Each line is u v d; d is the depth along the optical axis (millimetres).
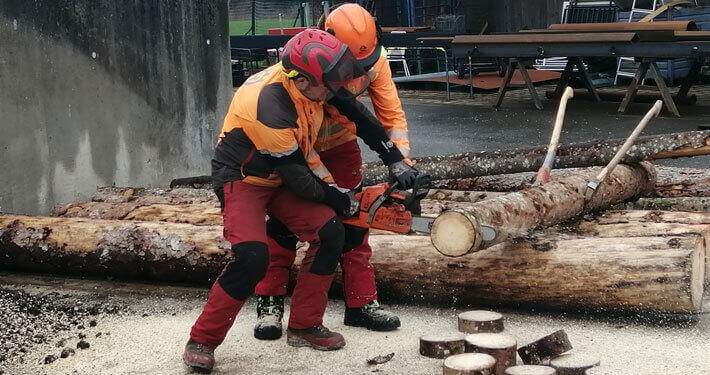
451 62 24844
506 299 6109
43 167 8852
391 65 25391
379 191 5320
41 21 8773
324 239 5352
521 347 5062
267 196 5301
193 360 5203
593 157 7746
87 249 7383
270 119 4871
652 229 6414
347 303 6000
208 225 7449
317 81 4754
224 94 11461
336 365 5297
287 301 6707
